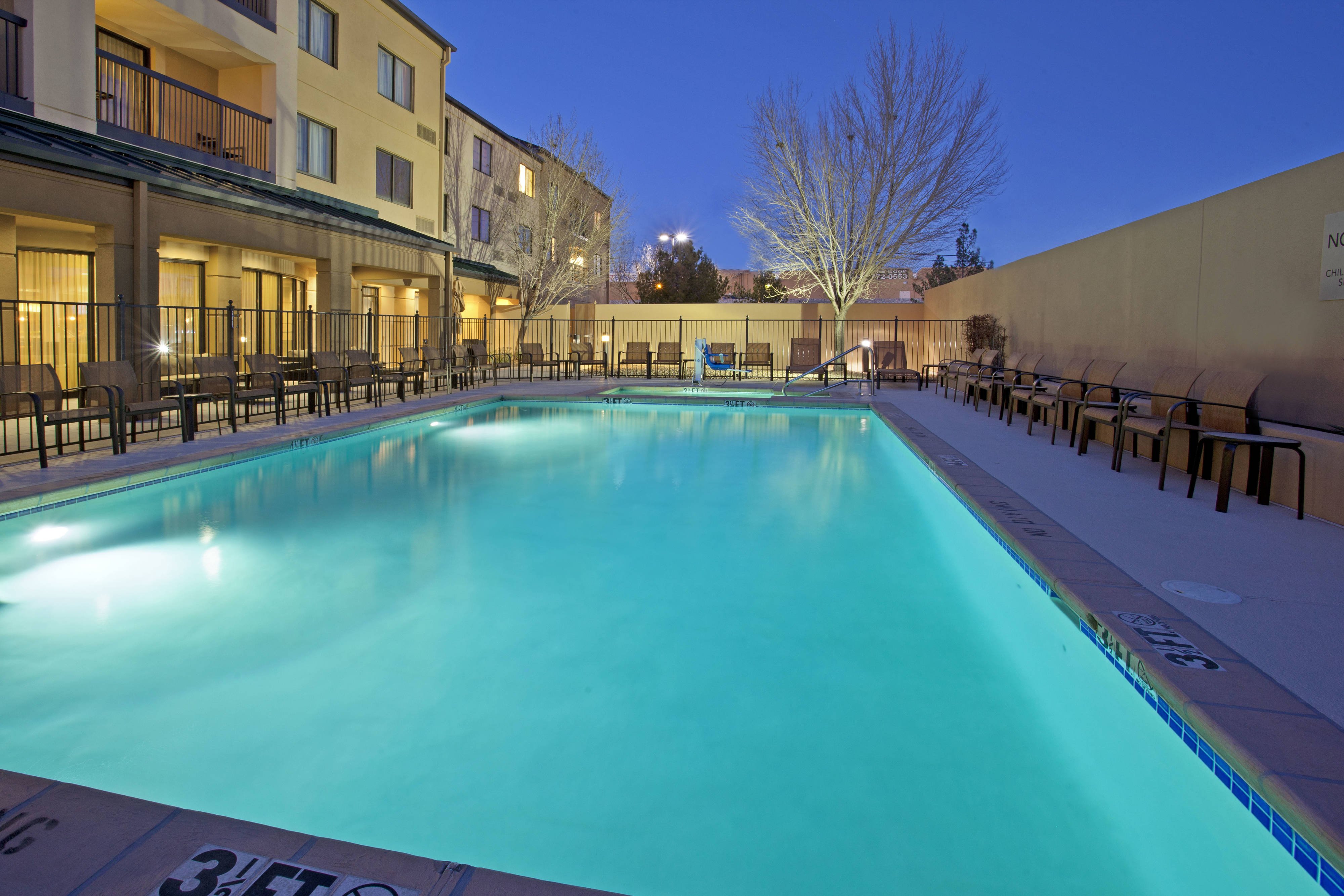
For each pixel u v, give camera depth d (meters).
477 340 17.30
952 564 4.39
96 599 3.66
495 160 23.16
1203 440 4.91
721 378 18.09
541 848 1.93
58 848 1.51
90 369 6.60
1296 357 5.10
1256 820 1.75
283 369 10.27
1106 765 2.38
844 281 19.02
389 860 1.51
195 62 11.86
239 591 3.81
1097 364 7.38
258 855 1.51
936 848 1.95
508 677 2.90
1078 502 4.82
